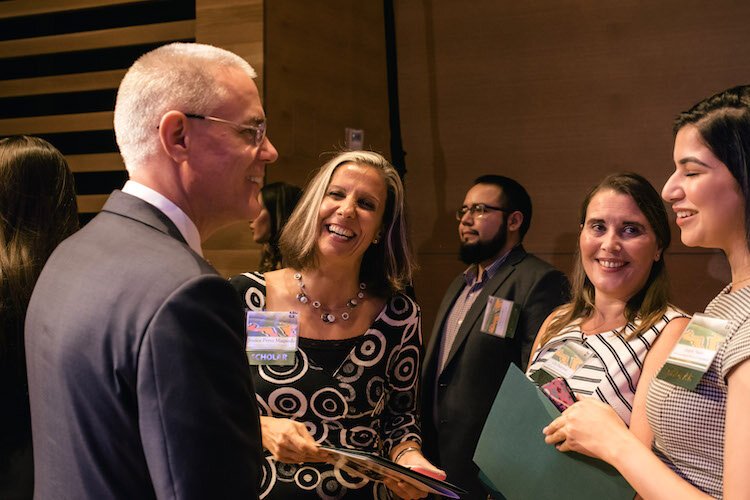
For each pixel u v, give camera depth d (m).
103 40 3.49
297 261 2.12
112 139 3.61
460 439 2.85
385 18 4.22
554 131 3.96
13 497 1.58
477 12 4.14
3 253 1.64
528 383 1.80
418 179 4.31
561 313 2.15
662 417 1.50
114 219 1.20
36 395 1.14
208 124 1.23
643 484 1.45
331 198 2.12
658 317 1.85
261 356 2.04
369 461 1.59
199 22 3.26
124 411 1.04
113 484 1.05
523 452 1.75
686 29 3.64
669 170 3.69
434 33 4.26
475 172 4.17
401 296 2.22
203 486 1.01
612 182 1.96
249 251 3.15
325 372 2.06
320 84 3.59
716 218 1.42
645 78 3.74
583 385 1.83
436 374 3.12
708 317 1.46
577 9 3.89
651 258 1.91
